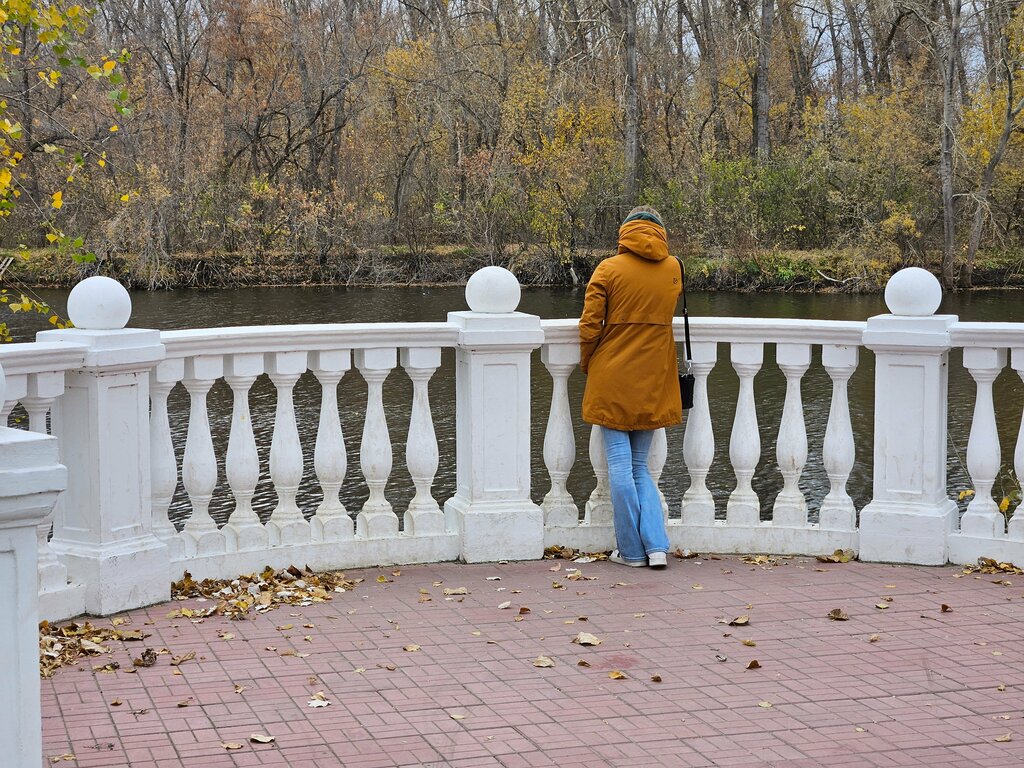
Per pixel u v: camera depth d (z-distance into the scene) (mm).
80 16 7660
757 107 44875
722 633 4961
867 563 6109
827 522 6234
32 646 2324
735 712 4090
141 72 39906
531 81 40719
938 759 3689
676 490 13188
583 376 18875
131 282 36312
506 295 6102
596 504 6348
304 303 33312
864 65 48969
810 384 19219
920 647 4781
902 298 6008
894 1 39531
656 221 6008
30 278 33719
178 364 5496
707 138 46250
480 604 5379
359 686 4332
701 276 37594
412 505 6176
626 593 5559
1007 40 36438
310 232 39875
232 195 39844
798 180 38375
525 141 40938
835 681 4395
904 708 4125
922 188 38094
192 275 38062
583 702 4184
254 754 3717
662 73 45938
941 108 38812
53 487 2303
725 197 38406
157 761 3658
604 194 39750
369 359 5941
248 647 4766
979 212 36094
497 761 3672
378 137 43281
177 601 5398
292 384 5848
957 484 12906
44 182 30203
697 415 6336
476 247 40375
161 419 5512
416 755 3715
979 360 5922
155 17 44094
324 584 5672
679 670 4516
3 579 2275
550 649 4758
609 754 3729
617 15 43812
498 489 6152
